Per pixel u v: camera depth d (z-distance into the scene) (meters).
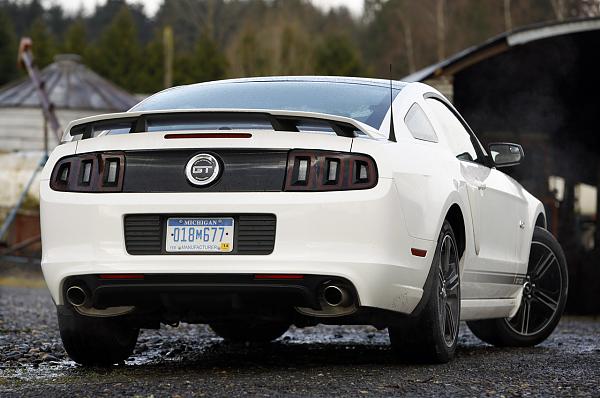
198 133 6.48
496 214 8.42
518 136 26.77
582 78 25.55
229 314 6.75
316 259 6.28
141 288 6.49
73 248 6.65
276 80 7.76
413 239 6.62
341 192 6.34
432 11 74.75
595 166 27.06
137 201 6.48
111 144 6.65
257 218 6.36
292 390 5.91
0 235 31.94
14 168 34.62
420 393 5.87
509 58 24.02
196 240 6.43
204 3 85.69
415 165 6.82
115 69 77.31
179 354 8.50
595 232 26.94
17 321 12.01
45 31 85.12
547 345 9.70
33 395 5.88
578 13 60.28
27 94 44.03
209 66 73.94
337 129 6.46
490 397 5.78
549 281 9.66
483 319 9.12
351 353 8.52
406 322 6.88
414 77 22.56
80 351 7.33
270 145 6.42
